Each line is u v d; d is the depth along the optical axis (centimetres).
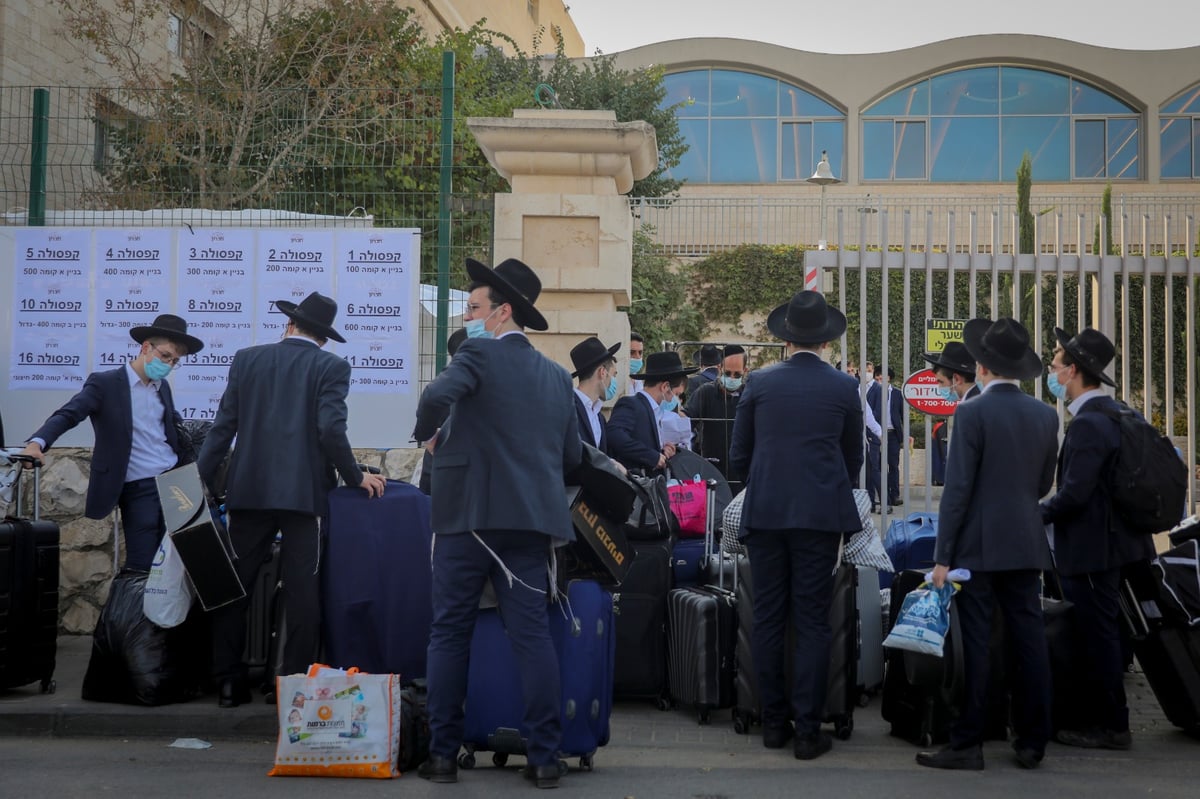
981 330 591
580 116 833
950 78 3052
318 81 1280
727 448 945
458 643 497
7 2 1272
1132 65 2981
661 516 660
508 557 495
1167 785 516
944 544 544
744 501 579
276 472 584
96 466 678
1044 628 571
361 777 505
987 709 592
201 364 820
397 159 852
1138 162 3011
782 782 511
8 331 835
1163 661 605
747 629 607
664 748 578
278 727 567
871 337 2261
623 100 2208
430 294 833
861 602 670
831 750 576
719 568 671
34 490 672
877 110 3064
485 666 521
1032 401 559
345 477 592
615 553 548
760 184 3036
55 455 838
